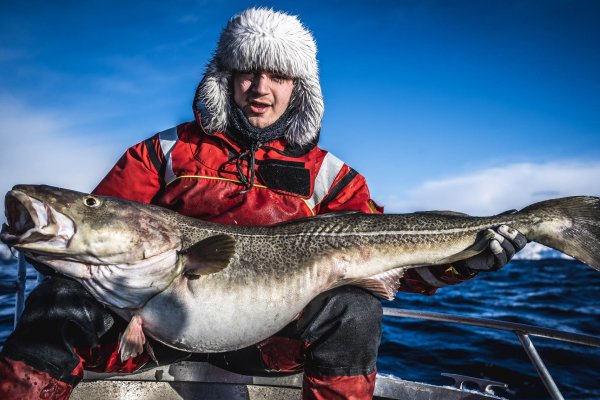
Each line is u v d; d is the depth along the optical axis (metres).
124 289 2.20
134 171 2.64
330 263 2.42
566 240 2.70
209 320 2.24
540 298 16.47
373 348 2.33
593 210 2.74
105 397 2.77
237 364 2.61
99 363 2.31
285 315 2.32
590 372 7.03
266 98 2.71
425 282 2.75
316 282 2.38
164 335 2.24
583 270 31.14
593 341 2.73
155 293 2.21
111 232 2.16
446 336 8.78
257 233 2.43
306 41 2.78
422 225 2.60
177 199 2.60
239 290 2.27
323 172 2.84
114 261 2.17
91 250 2.14
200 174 2.62
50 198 2.11
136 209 2.27
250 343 2.32
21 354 1.99
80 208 2.15
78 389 2.72
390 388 3.04
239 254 2.33
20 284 2.87
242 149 2.70
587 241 2.70
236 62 2.67
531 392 6.35
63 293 2.11
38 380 2.00
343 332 2.28
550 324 11.95
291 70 2.69
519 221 2.70
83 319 2.13
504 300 15.80
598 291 18.45
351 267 2.45
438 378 6.84
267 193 2.66
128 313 2.23
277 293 2.31
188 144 2.69
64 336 2.06
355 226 2.54
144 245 2.21
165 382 2.84
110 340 2.27
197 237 2.34
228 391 2.88
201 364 2.88
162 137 2.73
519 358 7.61
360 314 2.30
